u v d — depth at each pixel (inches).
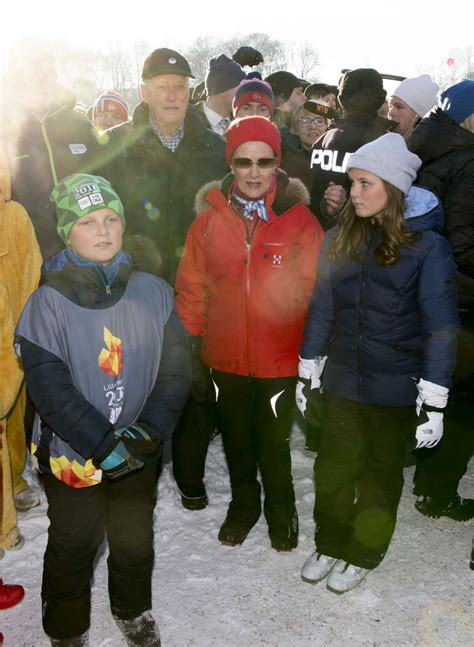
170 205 121.8
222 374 103.8
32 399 72.0
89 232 72.1
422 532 115.3
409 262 85.7
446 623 93.7
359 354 93.4
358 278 90.1
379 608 96.3
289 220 96.7
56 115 118.2
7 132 114.2
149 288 79.6
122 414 77.6
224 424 107.5
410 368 92.2
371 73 125.7
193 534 113.3
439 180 108.2
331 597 98.5
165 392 80.1
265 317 98.0
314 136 166.7
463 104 105.4
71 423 70.7
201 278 103.8
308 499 125.3
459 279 108.7
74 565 78.7
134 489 79.8
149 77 115.0
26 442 133.0
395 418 95.3
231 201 97.8
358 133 125.6
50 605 80.6
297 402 101.3
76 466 74.0
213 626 92.0
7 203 101.7
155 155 120.5
